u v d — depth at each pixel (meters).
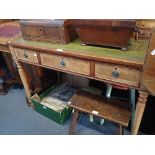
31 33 1.33
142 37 1.19
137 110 1.13
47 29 1.24
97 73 1.11
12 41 1.41
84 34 1.14
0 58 2.21
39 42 1.34
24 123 1.68
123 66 0.99
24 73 1.63
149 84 0.94
